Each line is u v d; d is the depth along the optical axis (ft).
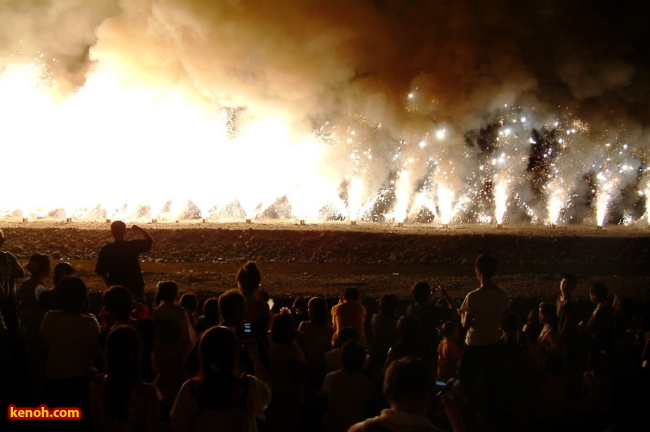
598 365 22.38
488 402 22.25
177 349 20.54
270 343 19.80
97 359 20.80
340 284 44.96
